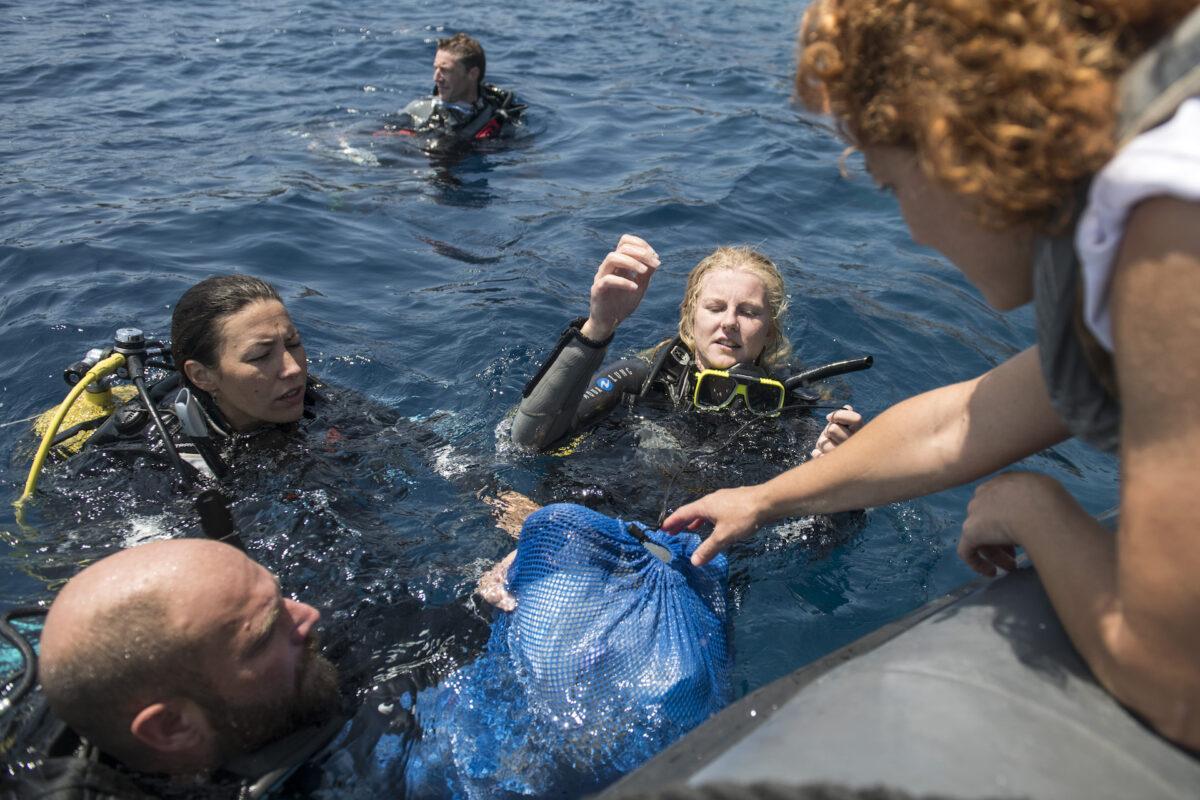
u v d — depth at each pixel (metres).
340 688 2.18
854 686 1.14
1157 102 0.92
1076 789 0.95
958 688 1.09
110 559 1.79
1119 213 0.93
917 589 2.88
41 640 1.74
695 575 2.43
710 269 3.82
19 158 6.32
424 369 4.16
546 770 2.01
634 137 7.40
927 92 1.01
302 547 2.75
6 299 4.45
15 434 3.51
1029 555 1.29
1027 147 0.96
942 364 4.30
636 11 11.78
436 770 2.04
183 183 6.08
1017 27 0.96
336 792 1.97
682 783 1.05
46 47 9.01
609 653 2.09
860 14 1.08
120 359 3.20
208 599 1.75
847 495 1.75
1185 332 0.89
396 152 7.00
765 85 8.76
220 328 3.04
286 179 6.27
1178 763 1.02
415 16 11.10
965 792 0.94
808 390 3.87
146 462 3.09
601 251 5.33
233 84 8.48
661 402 3.73
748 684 2.47
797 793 0.88
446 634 2.35
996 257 1.14
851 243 5.52
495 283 4.95
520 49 9.98
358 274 5.03
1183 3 0.94
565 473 3.29
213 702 1.76
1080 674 1.13
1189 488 0.91
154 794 1.80
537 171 6.71
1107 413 1.14
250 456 3.12
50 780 1.68
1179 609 0.95
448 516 3.02
